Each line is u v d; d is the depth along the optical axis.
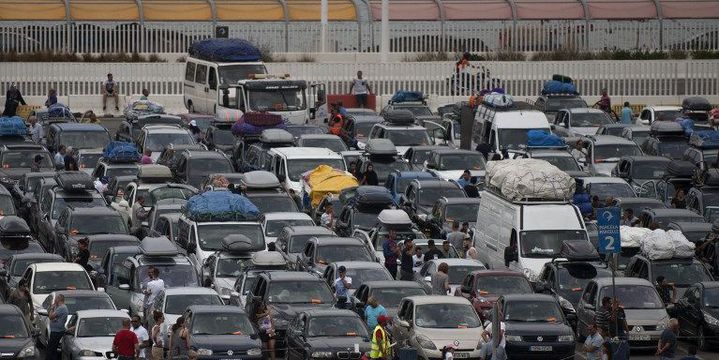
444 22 158.88
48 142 120.69
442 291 77.00
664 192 104.06
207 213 88.12
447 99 147.50
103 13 153.25
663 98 150.38
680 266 80.62
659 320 74.06
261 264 80.25
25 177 106.69
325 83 147.50
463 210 94.00
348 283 75.94
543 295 73.38
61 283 78.44
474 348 69.06
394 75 147.75
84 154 115.56
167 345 68.31
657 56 154.62
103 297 74.81
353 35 157.88
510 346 70.31
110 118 141.75
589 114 130.25
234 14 156.88
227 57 134.38
